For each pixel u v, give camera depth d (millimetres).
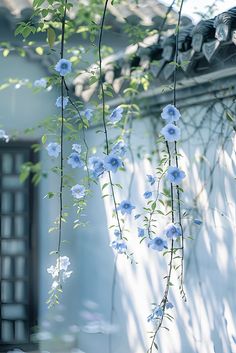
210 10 5180
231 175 4637
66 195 6902
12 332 6996
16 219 7008
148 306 5676
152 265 5609
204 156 4914
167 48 4738
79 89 5980
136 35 5836
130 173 5918
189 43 4539
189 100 5004
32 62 6781
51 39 4129
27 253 6984
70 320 6938
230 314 4645
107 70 5547
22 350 6938
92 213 6609
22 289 7023
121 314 6113
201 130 4941
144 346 5738
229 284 4660
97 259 6516
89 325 6645
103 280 6410
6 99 6824
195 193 5020
